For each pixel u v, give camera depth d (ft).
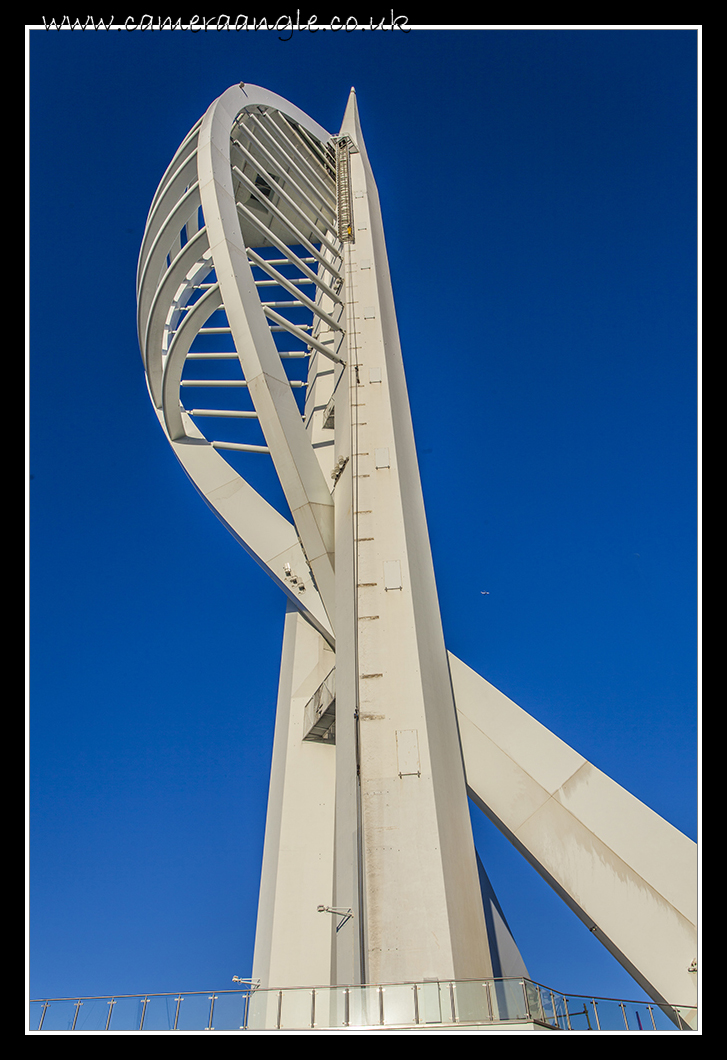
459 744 44.55
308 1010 25.68
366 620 42.34
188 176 63.87
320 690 56.13
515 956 45.60
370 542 46.03
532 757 44.27
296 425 52.11
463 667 48.78
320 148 89.25
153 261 63.21
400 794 35.55
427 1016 25.12
